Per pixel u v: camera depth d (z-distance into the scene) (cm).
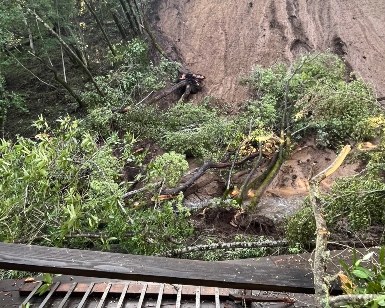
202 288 325
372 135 470
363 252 346
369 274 215
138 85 820
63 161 350
